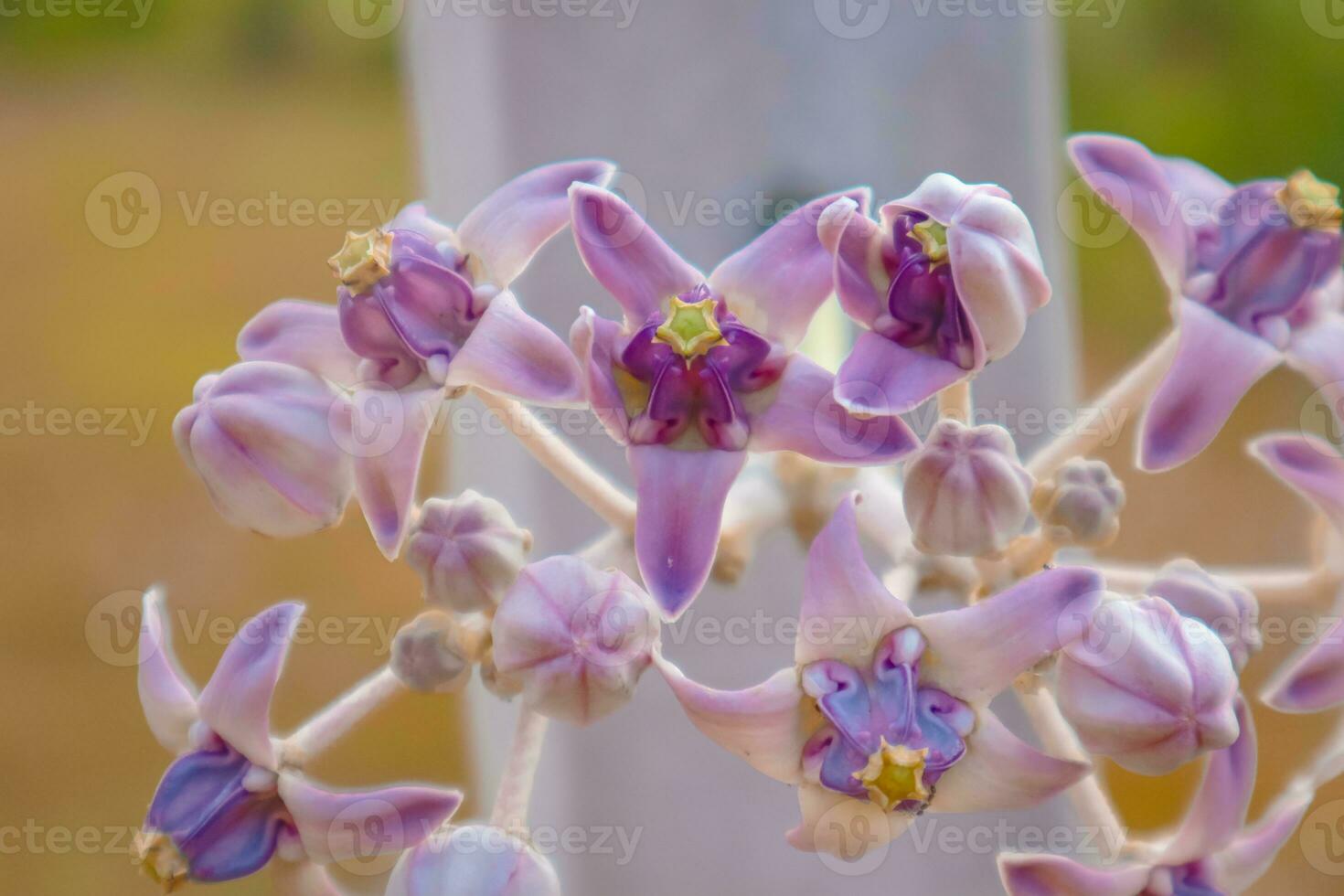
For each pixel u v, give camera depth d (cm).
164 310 66
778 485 40
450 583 39
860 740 38
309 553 59
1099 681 38
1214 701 38
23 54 71
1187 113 66
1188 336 39
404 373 39
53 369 64
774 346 39
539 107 42
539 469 42
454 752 56
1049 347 43
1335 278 40
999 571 40
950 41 42
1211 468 59
